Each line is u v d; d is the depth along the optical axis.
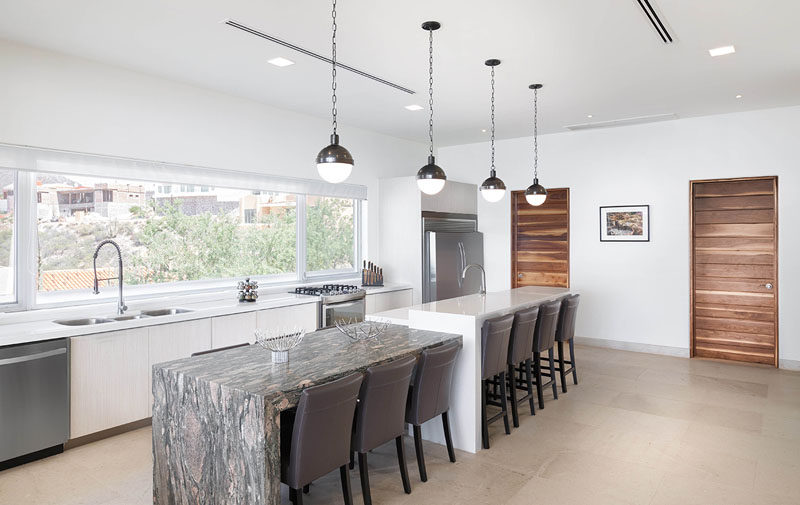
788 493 2.88
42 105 3.73
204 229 5.03
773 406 4.35
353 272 6.74
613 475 3.11
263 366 2.64
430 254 6.46
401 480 3.07
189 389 2.43
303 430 2.24
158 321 3.86
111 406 3.63
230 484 2.26
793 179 5.48
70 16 3.18
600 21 3.26
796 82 4.57
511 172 7.28
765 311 5.76
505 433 3.79
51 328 3.42
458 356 3.53
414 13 3.14
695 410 4.26
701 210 6.06
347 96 5.02
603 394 4.71
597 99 5.13
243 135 5.12
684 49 3.75
